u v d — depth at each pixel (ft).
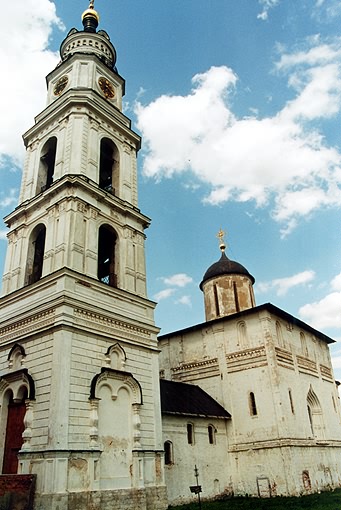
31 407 59.21
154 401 73.00
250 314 105.70
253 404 97.66
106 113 90.63
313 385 112.06
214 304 128.88
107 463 60.03
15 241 81.25
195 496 81.82
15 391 63.77
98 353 65.82
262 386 97.35
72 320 63.31
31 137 94.22
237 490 92.12
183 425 86.43
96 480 56.70
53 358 60.13
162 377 116.47
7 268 79.46
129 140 96.43
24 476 52.60
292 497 82.48
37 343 64.03
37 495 52.19
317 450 98.94
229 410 100.42
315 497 81.20
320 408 110.63
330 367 127.65
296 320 112.37
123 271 78.84
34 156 90.89
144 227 88.99
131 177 92.07
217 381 105.40
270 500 81.25
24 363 64.34
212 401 102.06
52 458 53.06
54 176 80.74
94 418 59.88
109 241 84.38
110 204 80.89
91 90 89.61
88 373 62.69
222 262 135.03
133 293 77.30
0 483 50.29
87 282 68.80
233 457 95.30
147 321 78.18
